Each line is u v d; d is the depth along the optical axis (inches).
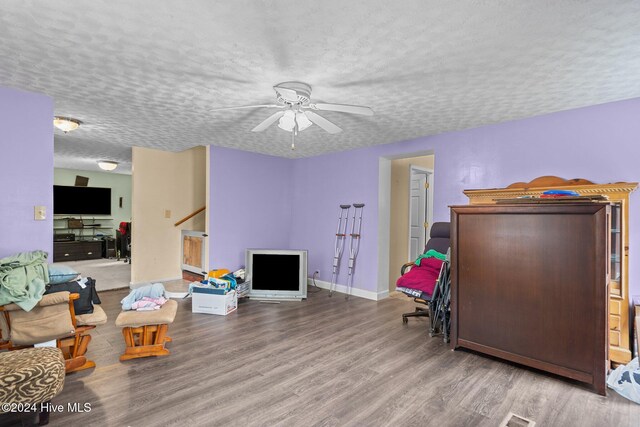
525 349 98.3
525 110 125.3
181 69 93.4
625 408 80.8
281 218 230.5
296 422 74.5
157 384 90.0
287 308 167.0
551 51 81.3
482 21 69.2
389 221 194.9
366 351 113.7
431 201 225.1
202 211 220.4
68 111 131.6
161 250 212.1
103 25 71.8
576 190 113.0
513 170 137.6
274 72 94.9
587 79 97.3
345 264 202.1
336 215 207.9
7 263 93.9
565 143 125.0
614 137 115.2
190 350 113.0
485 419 76.4
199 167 223.5
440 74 95.0
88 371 97.0
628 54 82.4
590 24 69.7
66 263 295.4
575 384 92.1
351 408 80.1
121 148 207.5
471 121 139.7
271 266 183.2
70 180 325.4
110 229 348.2
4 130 106.0
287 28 72.7
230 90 109.3
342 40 77.4
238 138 175.8
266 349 114.6
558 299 92.9
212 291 154.9
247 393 86.1
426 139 166.1
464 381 93.5
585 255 89.0
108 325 136.3
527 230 98.3
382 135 165.2
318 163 219.5
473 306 108.9
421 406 81.3
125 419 74.5
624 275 103.4
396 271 209.6
